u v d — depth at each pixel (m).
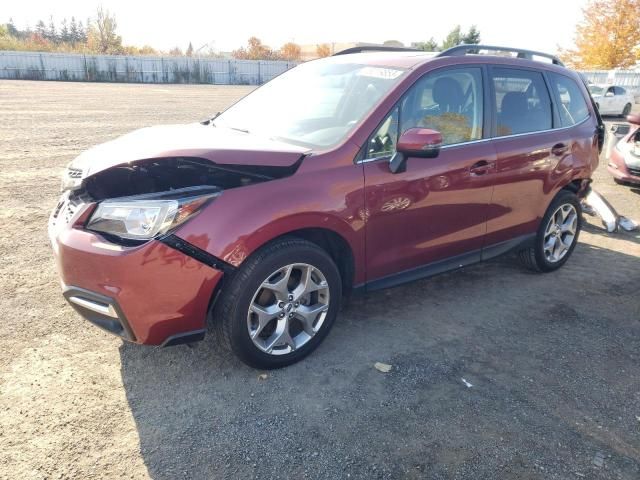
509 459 2.49
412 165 3.39
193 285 2.67
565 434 2.68
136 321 2.64
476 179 3.80
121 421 2.64
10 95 21.23
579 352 3.48
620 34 32.25
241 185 2.82
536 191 4.37
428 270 3.79
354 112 3.41
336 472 2.37
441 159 3.57
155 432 2.57
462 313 3.98
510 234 4.32
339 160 3.11
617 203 7.54
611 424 2.78
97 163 2.88
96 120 14.17
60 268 2.80
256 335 2.94
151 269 2.58
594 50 33.06
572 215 4.91
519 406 2.88
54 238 2.87
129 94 24.75
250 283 2.81
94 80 37.91
